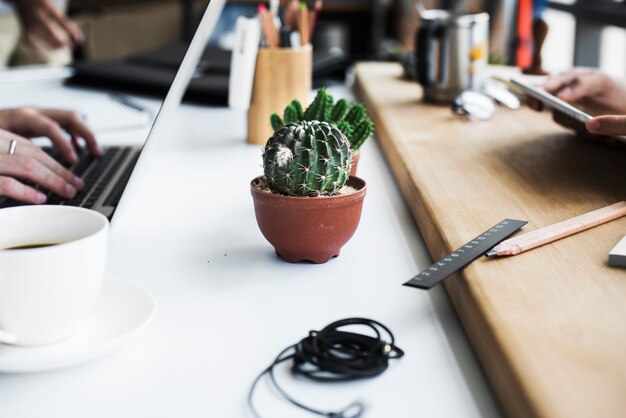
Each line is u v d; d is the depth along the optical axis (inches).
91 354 19.9
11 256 19.8
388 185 40.1
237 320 23.7
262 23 46.2
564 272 23.9
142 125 54.0
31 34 93.4
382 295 25.7
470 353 21.9
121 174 38.9
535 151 40.8
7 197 33.6
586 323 20.4
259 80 46.6
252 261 28.6
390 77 68.5
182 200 36.4
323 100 32.5
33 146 36.4
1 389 20.0
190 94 63.2
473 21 54.0
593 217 28.6
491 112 50.0
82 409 18.9
